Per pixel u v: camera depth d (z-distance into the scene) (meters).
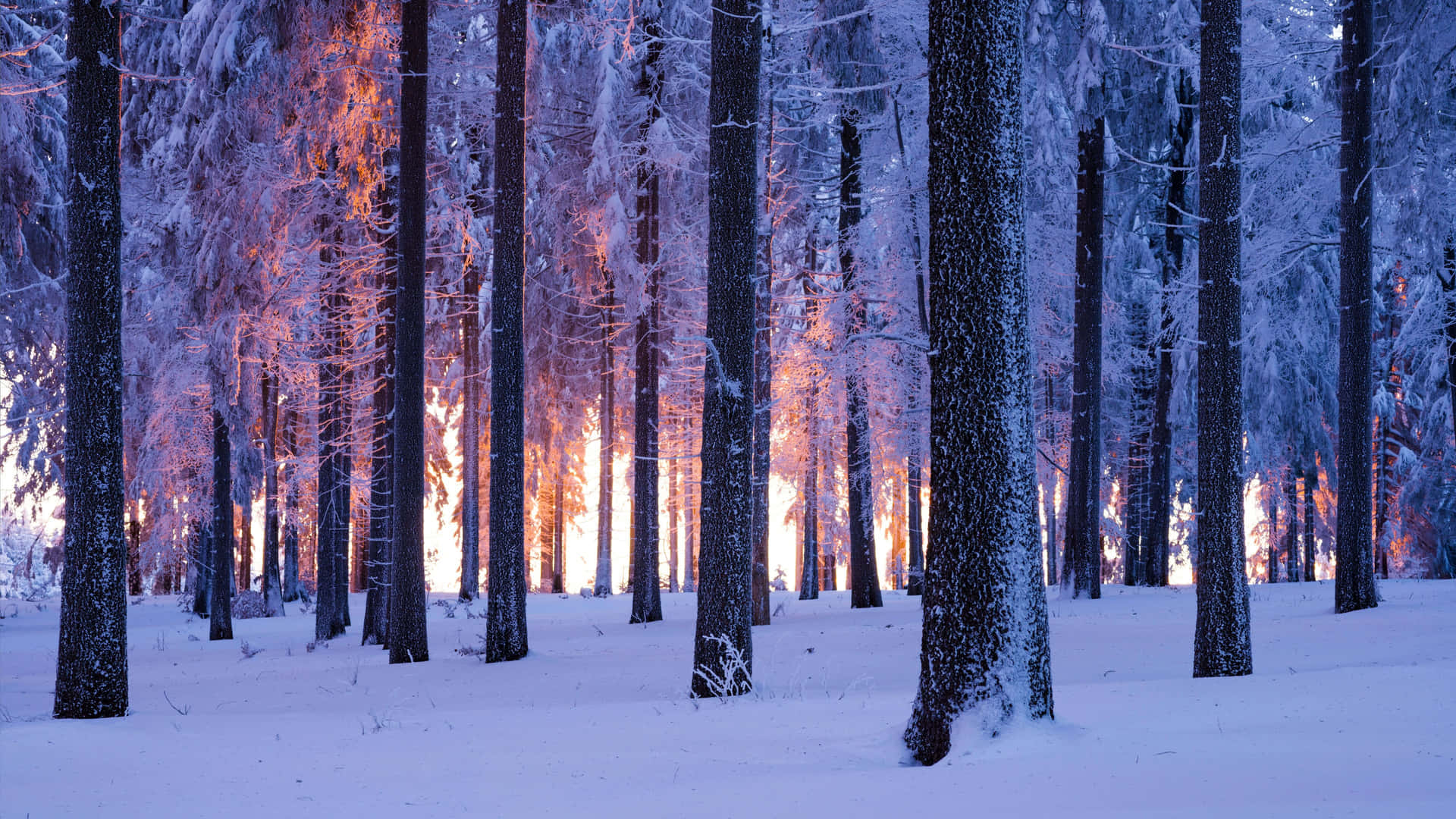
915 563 26.33
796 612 22.36
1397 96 17.12
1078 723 7.26
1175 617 16.98
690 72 22.83
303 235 23.39
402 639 16.06
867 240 22.53
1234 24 11.30
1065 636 15.14
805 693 10.83
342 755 7.56
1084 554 21.27
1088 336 21.42
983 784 5.57
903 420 23.69
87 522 10.53
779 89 22.64
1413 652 11.36
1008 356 7.19
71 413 10.60
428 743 8.01
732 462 11.33
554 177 25.61
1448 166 20.06
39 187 21.17
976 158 7.29
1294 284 25.84
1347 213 16.31
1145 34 21.14
